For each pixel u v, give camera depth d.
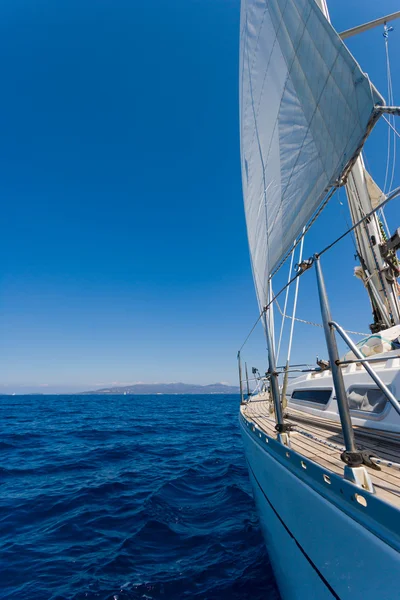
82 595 3.81
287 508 2.89
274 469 3.35
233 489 7.60
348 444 1.87
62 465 9.75
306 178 3.20
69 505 6.57
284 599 3.45
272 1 4.02
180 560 4.60
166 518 5.98
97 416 26.78
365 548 1.58
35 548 4.92
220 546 4.98
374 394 3.69
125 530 5.51
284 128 3.81
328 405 4.55
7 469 9.27
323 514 2.08
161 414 29.88
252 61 5.19
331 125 2.68
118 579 4.14
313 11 2.92
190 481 8.33
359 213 5.21
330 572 1.99
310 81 3.05
